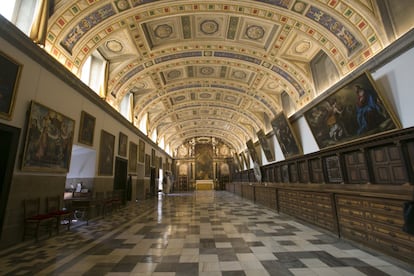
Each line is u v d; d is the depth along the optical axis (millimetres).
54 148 6273
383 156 6051
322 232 6031
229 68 12453
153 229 6449
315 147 9812
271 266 3623
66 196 8438
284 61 9961
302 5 7141
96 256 4133
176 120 22328
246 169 25344
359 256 4094
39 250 4492
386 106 5562
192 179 32656
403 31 5438
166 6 7570
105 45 9352
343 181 7691
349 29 6871
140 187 16562
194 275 3283
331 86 7891
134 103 14484
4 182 4676
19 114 5109
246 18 8398
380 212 4160
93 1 6816
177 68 12422
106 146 10102
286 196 8836
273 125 13227
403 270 3428
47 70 6133
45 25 5758
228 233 5934
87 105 8438
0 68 4602
